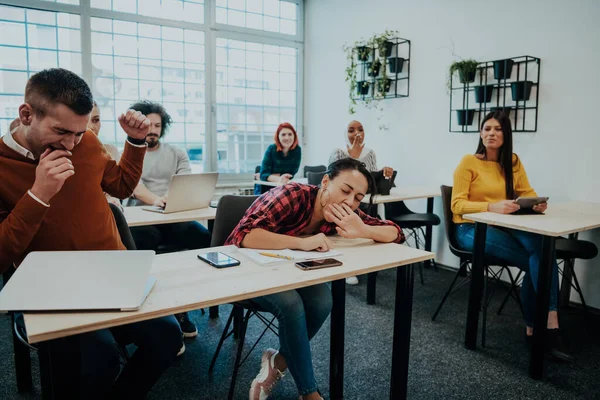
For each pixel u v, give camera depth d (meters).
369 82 4.55
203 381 2.07
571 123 3.18
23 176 1.32
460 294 3.35
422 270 4.02
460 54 3.85
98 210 1.48
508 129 2.74
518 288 3.44
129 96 4.59
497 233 2.56
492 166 2.82
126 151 1.64
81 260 1.05
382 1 4.50
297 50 5.57
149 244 2.66
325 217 1.73
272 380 1.67
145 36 4.61
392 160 4.54
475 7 3.71
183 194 2.51
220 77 5.06
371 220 1.89
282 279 1.30
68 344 1.01
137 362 1.36
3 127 4.05
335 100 5.18
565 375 2.18
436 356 2.36
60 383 1.02
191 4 4.82
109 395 1.34
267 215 1.66
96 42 4.38
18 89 4.09
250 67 5.25
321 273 1.37
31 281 1.01
